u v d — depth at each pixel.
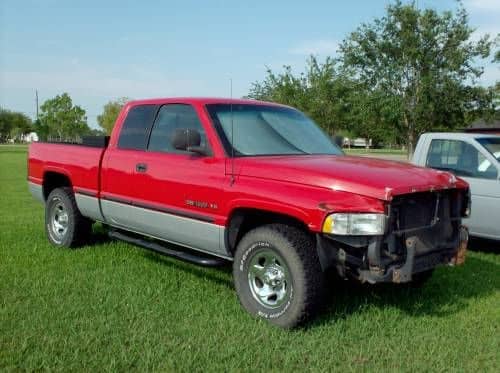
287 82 27.98
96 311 4.58
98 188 6.16
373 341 4.07
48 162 7.06
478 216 7.03
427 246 4.29
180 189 5.05
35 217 9.59
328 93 26.95
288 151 5.12
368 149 74.50
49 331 4.13
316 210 3.97
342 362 3.73
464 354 3.89
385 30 23.16
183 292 5.16
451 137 7.55
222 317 4.48
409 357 3.82
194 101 5.29
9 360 3.61
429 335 4.22
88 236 6.96
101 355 3.72
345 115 26.70
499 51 23.97
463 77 23.14
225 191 4.62
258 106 5.57
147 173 5.44
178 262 6.32
